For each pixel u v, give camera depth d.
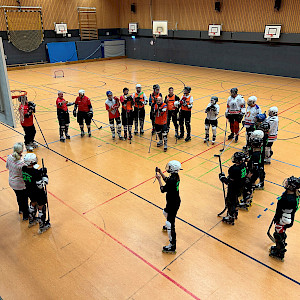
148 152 9.31
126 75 22.86
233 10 23.64
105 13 30.75
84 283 4.51
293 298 4.27
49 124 12.02
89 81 20.53
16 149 5.43
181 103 9.80
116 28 32.22
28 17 25.48
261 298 4.27
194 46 26.97
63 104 9.73
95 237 5.52
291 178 4.45
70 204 6.54
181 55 28.23
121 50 32.41
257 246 5.31
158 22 28.45
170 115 9.98
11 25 24.67
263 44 22.92
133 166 8.34
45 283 4.52
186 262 4.93
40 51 27.11
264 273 4.72
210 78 21.91
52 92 17.34
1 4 23.80
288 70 22.25
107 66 27.33
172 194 4.74
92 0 29.33
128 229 5.74
